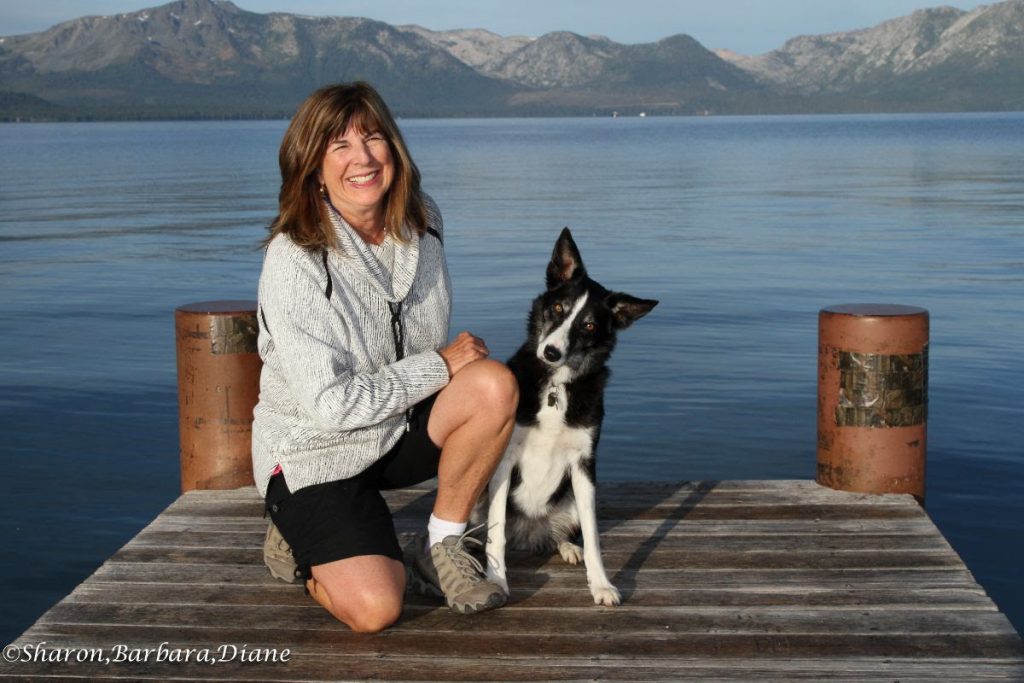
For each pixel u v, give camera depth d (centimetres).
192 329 468
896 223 2336
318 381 310
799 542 409
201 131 18100
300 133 316
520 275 1614
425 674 303
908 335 454
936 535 414
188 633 331
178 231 2309
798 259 1772
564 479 393
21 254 1928
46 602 587
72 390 998
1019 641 322
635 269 1673
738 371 1056
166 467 798
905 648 318
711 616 343
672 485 488
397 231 334
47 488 753
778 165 5244
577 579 378
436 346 351
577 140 10875
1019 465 781
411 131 17588
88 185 4022
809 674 302
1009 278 1536
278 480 330
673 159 6062
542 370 378
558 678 300
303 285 316
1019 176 4091
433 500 471
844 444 468
